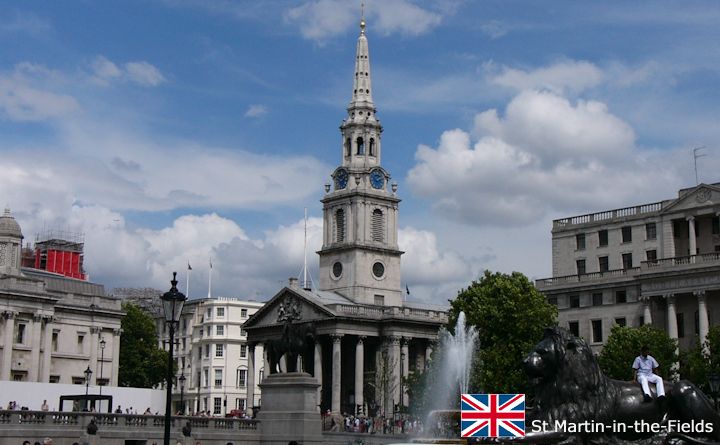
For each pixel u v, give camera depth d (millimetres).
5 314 128750
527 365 19656
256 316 157625
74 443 65812
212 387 198125
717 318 111312
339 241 165000
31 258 179000
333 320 146000
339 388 144125
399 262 166125
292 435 69562
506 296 110125
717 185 119375
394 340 148125
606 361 100875
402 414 126188
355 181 165250
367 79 171375
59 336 140375
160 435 72125
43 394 90438
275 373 72500
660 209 124125
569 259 133875
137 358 170375
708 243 120125
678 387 19641
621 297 123125
